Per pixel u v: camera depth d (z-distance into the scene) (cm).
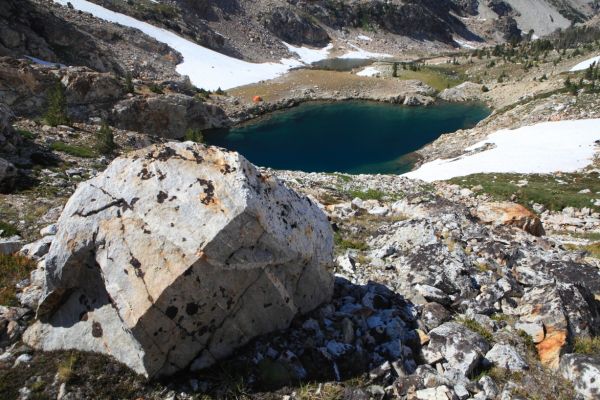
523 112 6456
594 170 3925
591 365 735
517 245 1419
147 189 729
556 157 4347
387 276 1166
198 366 722
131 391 673
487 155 4678
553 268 1187
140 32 9819
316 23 18212
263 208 744
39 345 736
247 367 727
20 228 1299
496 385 727
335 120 7750
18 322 796
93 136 2872
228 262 698
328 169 5238
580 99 6234
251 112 7781
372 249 1454
